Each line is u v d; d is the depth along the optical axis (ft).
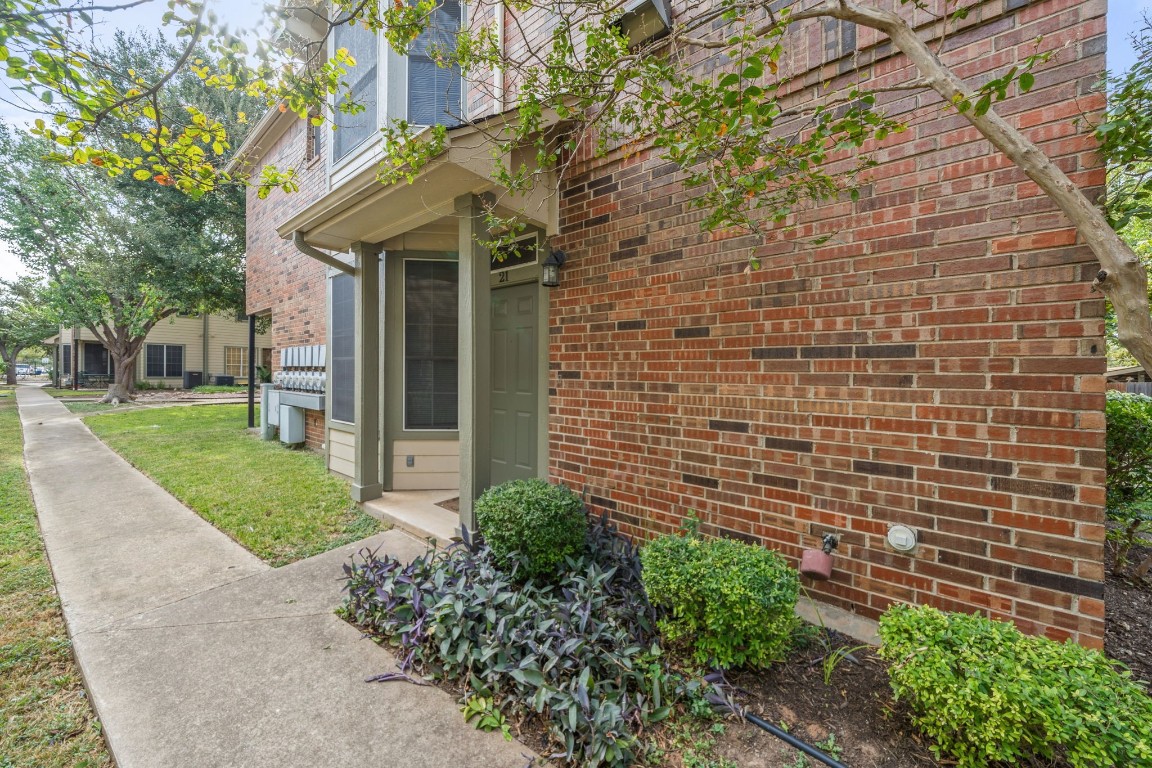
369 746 5.88
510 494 9.79
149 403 51.21
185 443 25.44
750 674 7.05
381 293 15.89
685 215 10.20
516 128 9.67
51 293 48.08
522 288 14.21
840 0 6.11
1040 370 6.70
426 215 12.79
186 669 7.22
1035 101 6.79
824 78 8.65
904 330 7.73
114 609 8.92
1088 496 6.38
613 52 8.12
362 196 11.84
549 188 12.51
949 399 7.36
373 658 7.57
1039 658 5.25
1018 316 6.85
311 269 22.68
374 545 12.02
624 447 11.28
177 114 33.65
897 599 7.82
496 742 5.97
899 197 7.77
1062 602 6.55
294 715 6.34
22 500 15.39
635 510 11.09
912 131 7.69
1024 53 6.88
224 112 35.47
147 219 39.68
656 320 10.69
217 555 11.38
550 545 9.37
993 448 7.03
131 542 12.11
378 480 15.49
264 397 26.53
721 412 9.72
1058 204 5.55
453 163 9.82
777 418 9.01
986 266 7.07
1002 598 6.96
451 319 16.33
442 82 14.47
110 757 5.78
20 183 41.78
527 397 14.11
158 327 72.59
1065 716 4.59
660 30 10.68
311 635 8.16
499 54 9.95
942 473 7.42
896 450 7.81
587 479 12.01
